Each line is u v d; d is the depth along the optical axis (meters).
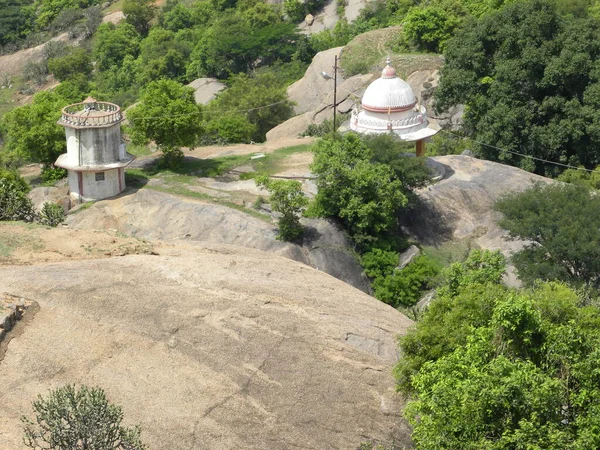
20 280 27.73
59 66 103.75
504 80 53.47
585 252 36.56
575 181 46.31
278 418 23.77
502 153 53.53
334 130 52.34
